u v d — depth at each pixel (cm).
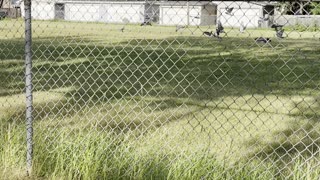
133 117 591
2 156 410
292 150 472
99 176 381
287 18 351
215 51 1254
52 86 807
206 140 484
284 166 400
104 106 603
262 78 950
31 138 400
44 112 595
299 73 1007
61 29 533
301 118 606
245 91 813
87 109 620
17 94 727
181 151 398
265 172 364
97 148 402
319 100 734
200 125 538
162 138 475
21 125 486
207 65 1141
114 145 415
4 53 1115
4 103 658
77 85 838
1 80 860
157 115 611
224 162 377
